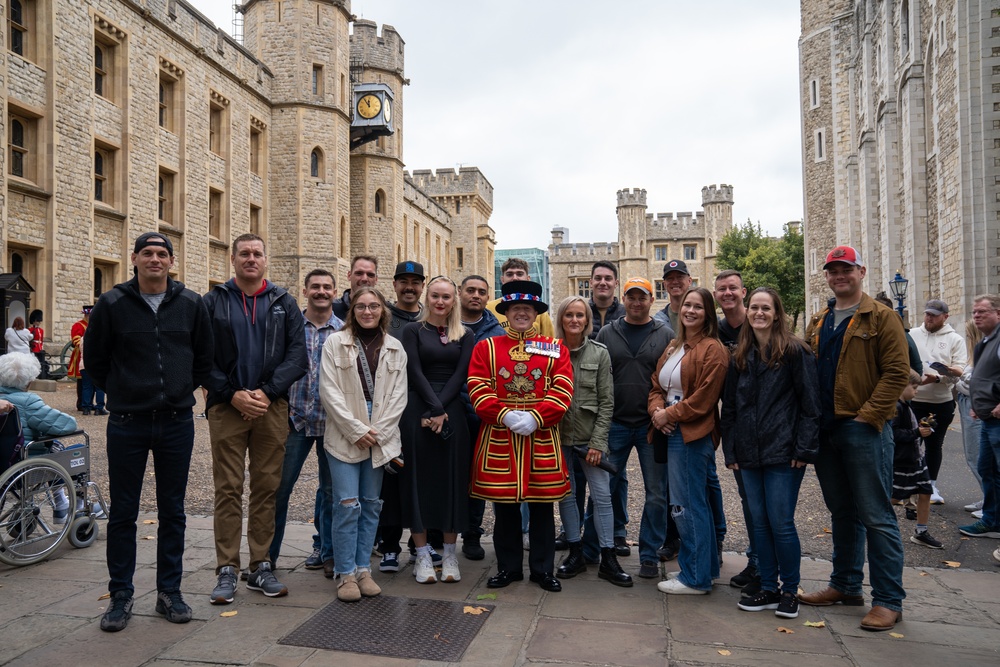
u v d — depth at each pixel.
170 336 3.83
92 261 17.39
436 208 49.12
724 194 58.44
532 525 4.40
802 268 42.66
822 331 4.09
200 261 22.23
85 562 4.79
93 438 9.76
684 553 4.32
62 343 16.33
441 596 4.20
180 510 3.90
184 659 3.28
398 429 4.34
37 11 15.90
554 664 3.25
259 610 3.93
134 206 19.11
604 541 4.54
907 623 3.80
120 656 3.30
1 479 4.52
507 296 4.38
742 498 4.39
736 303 4.75
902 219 21.67
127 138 18.78
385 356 4.35
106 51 18.66
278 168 26.64
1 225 14.50
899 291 17.17
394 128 34.31
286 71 26.64
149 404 3.75
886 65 23.73
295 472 4.60
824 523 5.99
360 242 33.28
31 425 5.03
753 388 4.03
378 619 3.80
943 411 6.38
